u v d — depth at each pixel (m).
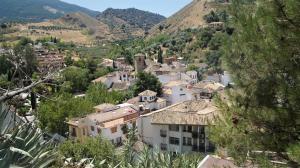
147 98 68.19
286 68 8.73
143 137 41.50
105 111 52.84
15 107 6.56
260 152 9.49
